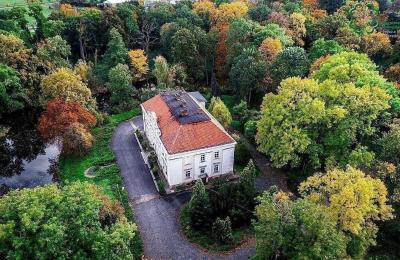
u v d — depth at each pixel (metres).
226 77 106.94
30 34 117.00
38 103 93.50
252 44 97.81
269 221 42.53
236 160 72.69
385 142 57.25
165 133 66.88
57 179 72.31
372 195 43.91
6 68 88.75
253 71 86.62
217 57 106.69
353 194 43.72
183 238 56.12
